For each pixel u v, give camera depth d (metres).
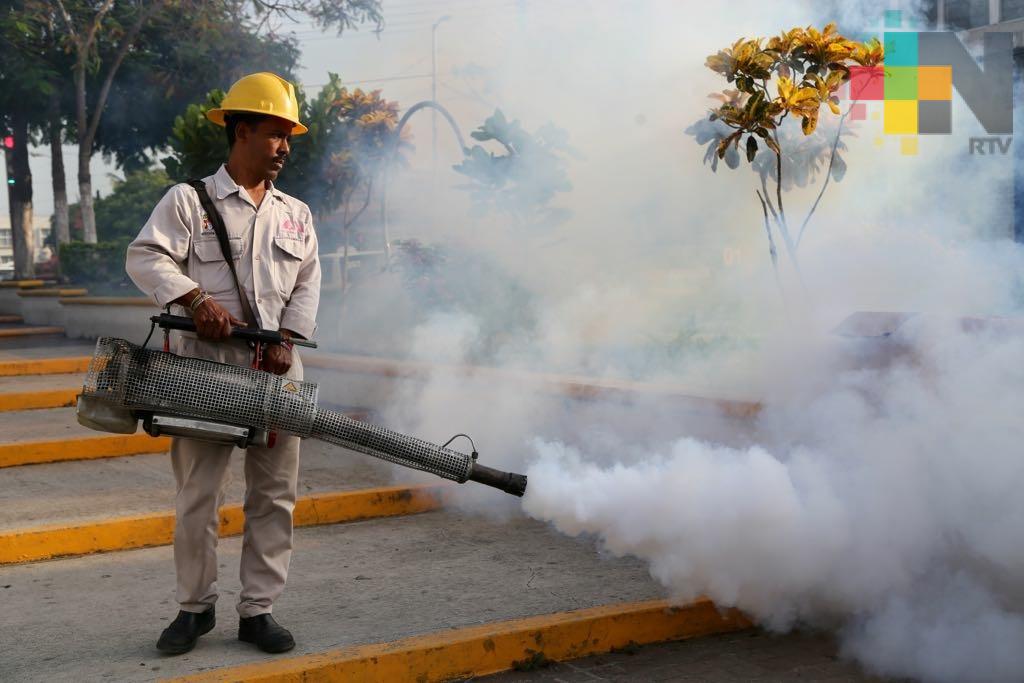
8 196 26.81
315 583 4.59
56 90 23.38
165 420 3.37
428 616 4.07
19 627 4.03
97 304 12.37
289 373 3.70
